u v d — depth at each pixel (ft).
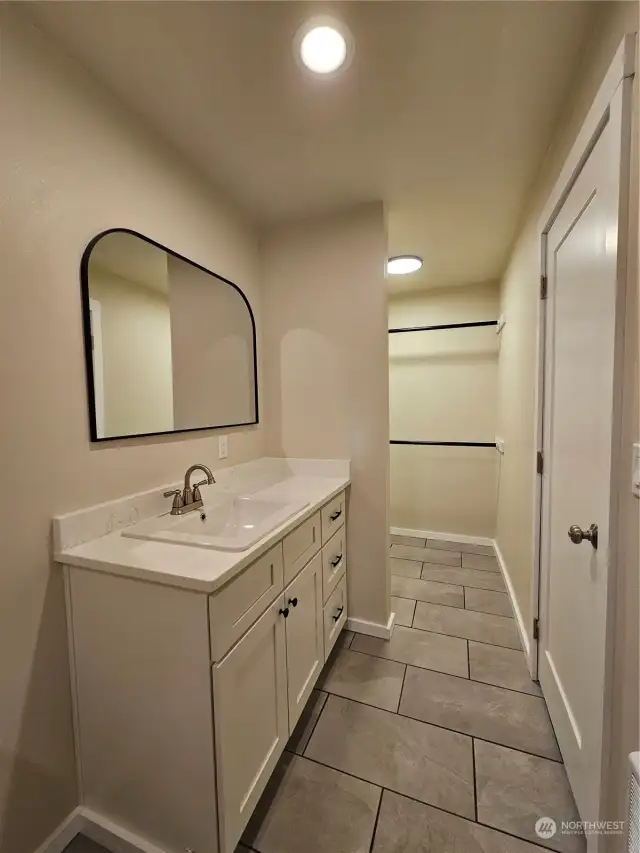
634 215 2.69
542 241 5.23
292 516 4.49
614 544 2.93
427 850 3.47
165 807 3.36
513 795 3.94
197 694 3.12
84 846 3.59
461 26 3.35
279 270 6.93
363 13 3.24
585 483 3.62
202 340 5.50
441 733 4.70
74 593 3.55
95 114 3.87
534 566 5.52
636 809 2.28
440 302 11.12
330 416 6.77
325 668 5.87
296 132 4.68
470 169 5.45
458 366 11.08
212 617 3.04
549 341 5.04
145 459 4.56
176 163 4.99
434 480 11.46
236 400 6.34
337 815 3.78
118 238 4.16
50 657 3.48
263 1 3.11
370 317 6.43
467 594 8.11
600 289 3.22
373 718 4.93
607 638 2.97
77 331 3.74
